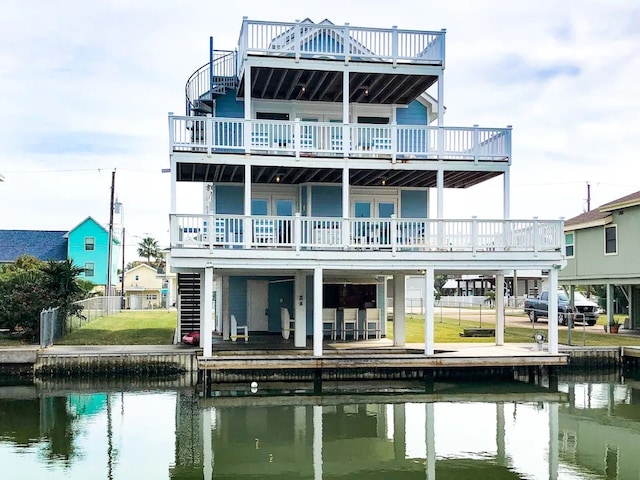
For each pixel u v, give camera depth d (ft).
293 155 65.00
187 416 50.49
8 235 193.67
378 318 77.30
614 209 94.53
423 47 67.10
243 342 71.67
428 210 78.89
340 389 60.54
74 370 64.49
